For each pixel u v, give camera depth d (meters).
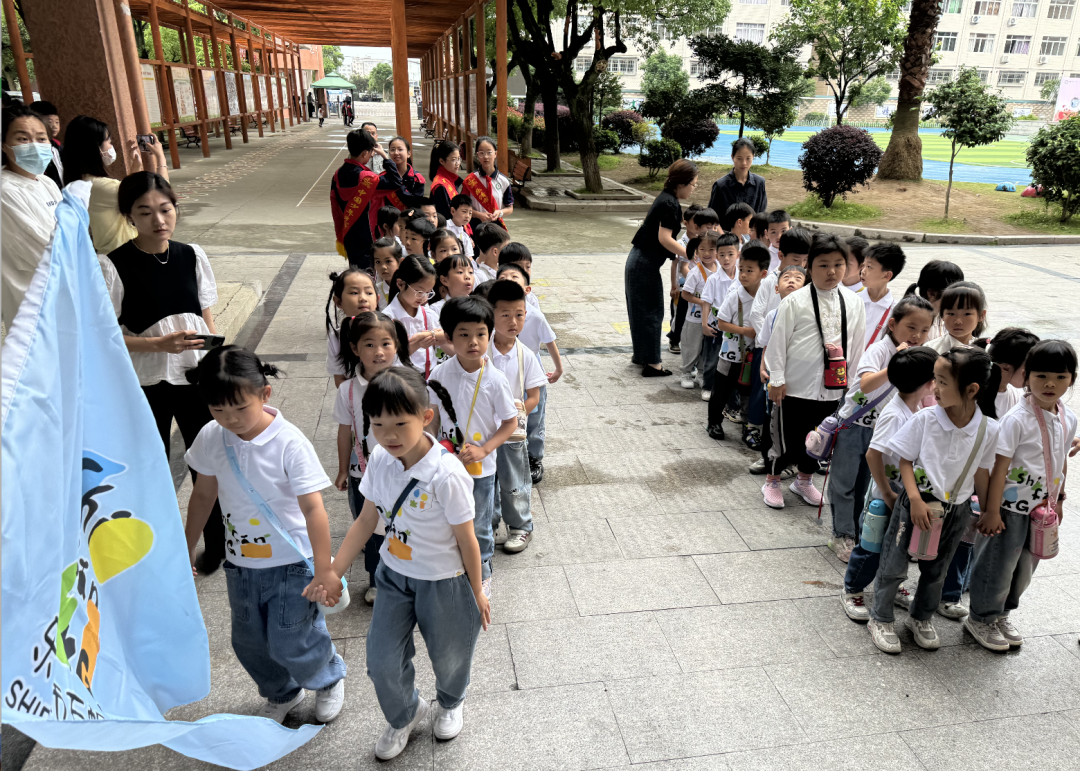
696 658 2.96
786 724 2.63
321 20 25.80
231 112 24.55
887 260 3.88
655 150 18.39
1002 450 2.77
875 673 2.89
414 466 2.19
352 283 3.19
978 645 3.08
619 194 16.05
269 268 9.09
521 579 3.47
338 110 60.56
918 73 16.42
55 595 1.52
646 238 5.79
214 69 22.31
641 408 5.54
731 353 4.78
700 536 3.86
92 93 5.84
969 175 22.22
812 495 4.21
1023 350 2.98
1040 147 13.48
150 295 3.11
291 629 2.38
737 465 4.68
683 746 2.53
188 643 1.99
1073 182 13.07
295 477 2.25
